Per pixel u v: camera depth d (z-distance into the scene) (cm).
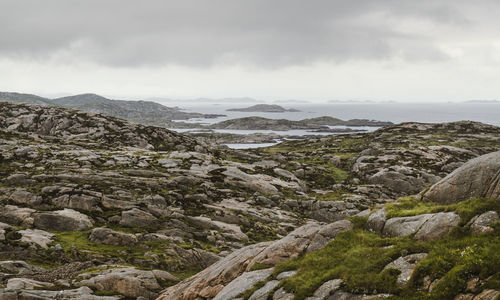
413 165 11081
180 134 15038
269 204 8025
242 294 2273
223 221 6625
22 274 3481
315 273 2206
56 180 7000
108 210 6022
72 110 15712
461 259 1759
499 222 1991
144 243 4962
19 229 4725
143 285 3366
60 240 4675
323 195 9212
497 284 1472
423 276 1797
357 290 1878
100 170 8312
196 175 8856
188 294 2786
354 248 2381
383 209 2786
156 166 9294
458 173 2625
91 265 4006
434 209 2423
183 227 5953
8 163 8200
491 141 14062
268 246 2827
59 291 2956
